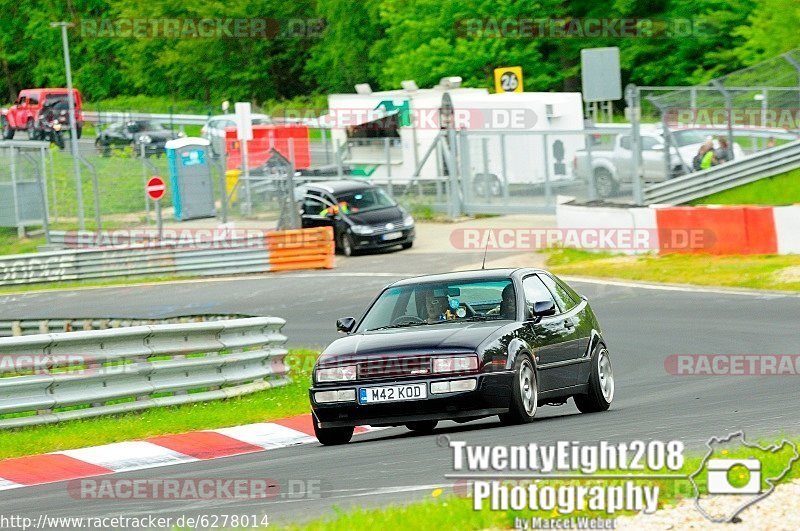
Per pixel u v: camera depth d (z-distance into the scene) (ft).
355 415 92.94
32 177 331.36
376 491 71.92
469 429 97.50
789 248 208.85
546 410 117.29
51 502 78.69
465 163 299.99
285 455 93.25
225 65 597.93
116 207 327.26
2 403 107.76
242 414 114.73
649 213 225.97
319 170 332.80
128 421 112.27
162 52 609.42
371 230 270.67
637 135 246.68
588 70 261.24
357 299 221.87
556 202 280.72
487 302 99.30
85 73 653.30
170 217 323.57
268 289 241.76
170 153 316.19
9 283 275.18
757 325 162.09
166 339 121.49
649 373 137.18
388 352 92.79
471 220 296.92
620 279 212.64
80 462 96.12
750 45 401.49
